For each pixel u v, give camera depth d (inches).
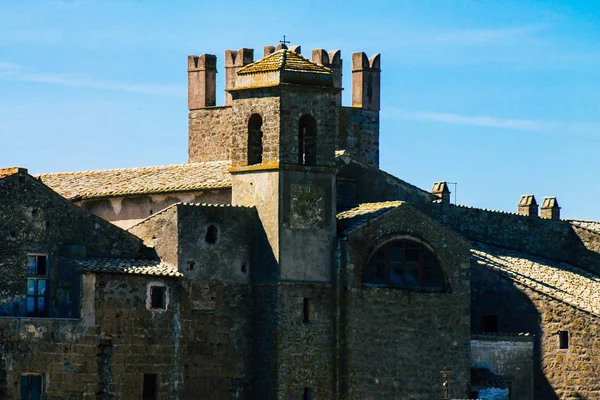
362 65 5142.7
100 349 3890.3
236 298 4126.5
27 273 3909.9
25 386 3811.5
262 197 4160.9
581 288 4950.8
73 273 3914.9
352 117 5113.2
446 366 4335.6
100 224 4030.5
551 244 5447.8
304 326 4136.3
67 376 3846.0
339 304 4170.8
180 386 4008.4
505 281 4793.3
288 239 4133.9
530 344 4650.6
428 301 4320.9
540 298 4744.1
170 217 4060.0
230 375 4104.3
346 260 4185.5
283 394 4092.0
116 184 4549.7
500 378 4525.1
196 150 5147.6
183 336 4020.7
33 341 3811.5
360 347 4190.5
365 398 4190.5
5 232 3878.0
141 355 3949.3
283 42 4357.8
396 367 4249.5
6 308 3868.1
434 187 5108.3
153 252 4082.2
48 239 3946.9
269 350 4109.3
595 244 5447.8
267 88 4168.3
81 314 3868.1
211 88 5142.7
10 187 3895.2
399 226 4291.3
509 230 5300.2
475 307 4835.1
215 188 4320.9
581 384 4731.8
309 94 4197.8
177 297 4013.3
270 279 4126.5
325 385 4153.5
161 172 4581.7
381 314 4237.2
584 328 4741.6
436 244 4352.9
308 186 4178.2
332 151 4220.0
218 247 4104.3
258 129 4229.8
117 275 3927.2
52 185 4690.0
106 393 3890.3
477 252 4963.1
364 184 4576.8
